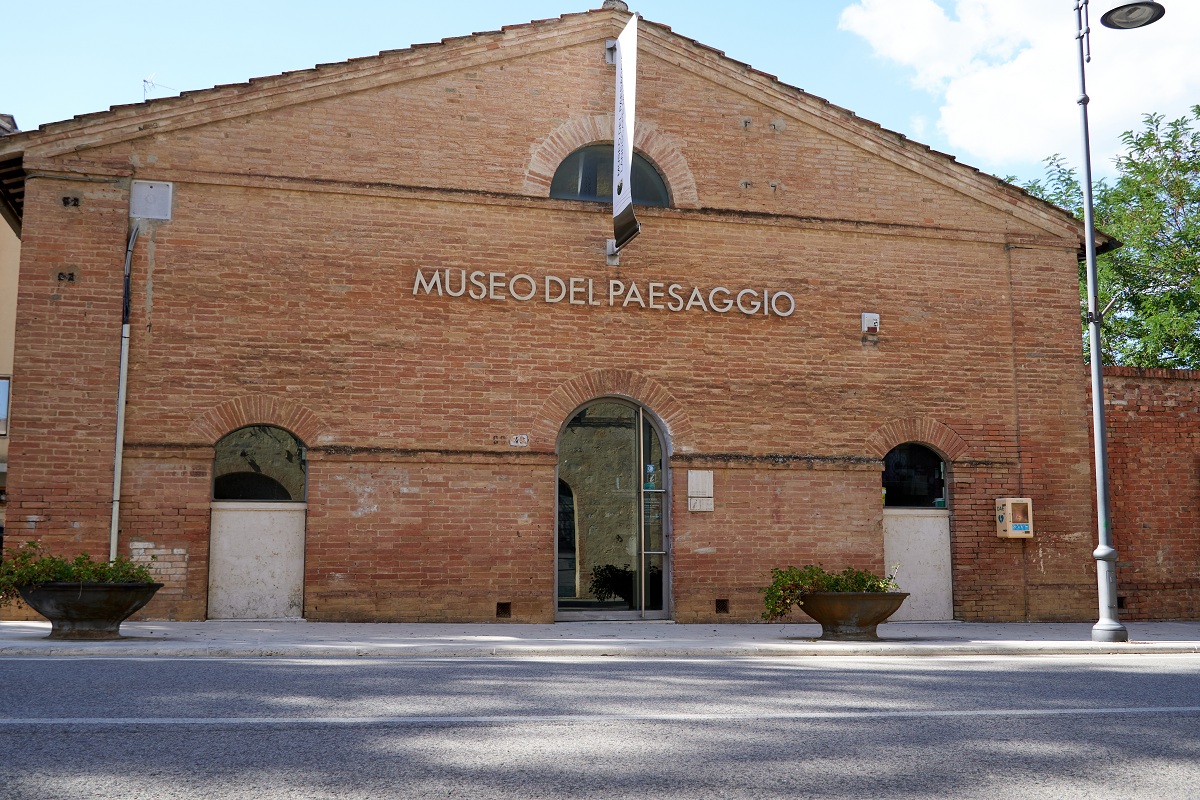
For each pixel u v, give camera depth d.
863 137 18.66
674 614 16.97
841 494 17.86
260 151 16.19
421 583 16.06
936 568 18.39
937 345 18.59
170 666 10.01
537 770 5.67
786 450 17.69
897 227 18.56
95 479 15.10
